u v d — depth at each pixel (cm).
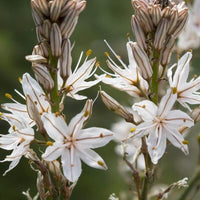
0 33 79
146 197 32
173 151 65
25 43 79
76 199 65
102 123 71
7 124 65
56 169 31
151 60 31
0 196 63
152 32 31
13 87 72
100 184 67
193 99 32
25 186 65
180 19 32
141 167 40
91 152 30
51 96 31
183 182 32
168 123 31
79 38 85
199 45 41
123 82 32
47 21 30
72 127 30
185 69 32
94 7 92
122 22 92
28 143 30
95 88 73
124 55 77
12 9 84
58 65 32
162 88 37
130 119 32
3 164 65
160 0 32
